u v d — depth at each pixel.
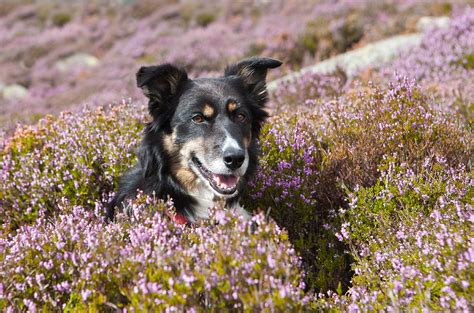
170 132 4.15
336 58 11.52
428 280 2.88
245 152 3.86
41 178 4.61
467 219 3.08
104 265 2.85
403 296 2.88
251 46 14.22
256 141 4.54
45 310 2.77
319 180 4.31
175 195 4.17
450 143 4.29
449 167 4.06
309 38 13.66
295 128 4.91
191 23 19.91
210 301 2.62
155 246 2.85
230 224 2.88
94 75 15.20
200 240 3.00
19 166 4.89
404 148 4.30
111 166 4.67
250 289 2.56
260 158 4.68
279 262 2.60
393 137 4.35
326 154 4.57
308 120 5.38
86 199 4.64
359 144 4.41
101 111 5.66
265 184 4.37
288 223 4.23
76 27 22.03
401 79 5.02
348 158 4.39
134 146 4.90
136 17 22.62
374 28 13.82
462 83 7.11
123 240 3.24
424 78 7.89
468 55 8.29
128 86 12.96
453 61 8.37
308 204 4.17
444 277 2.77
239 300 2.57
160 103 4.19
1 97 14.47
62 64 17.70
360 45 13.11
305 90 7.98
